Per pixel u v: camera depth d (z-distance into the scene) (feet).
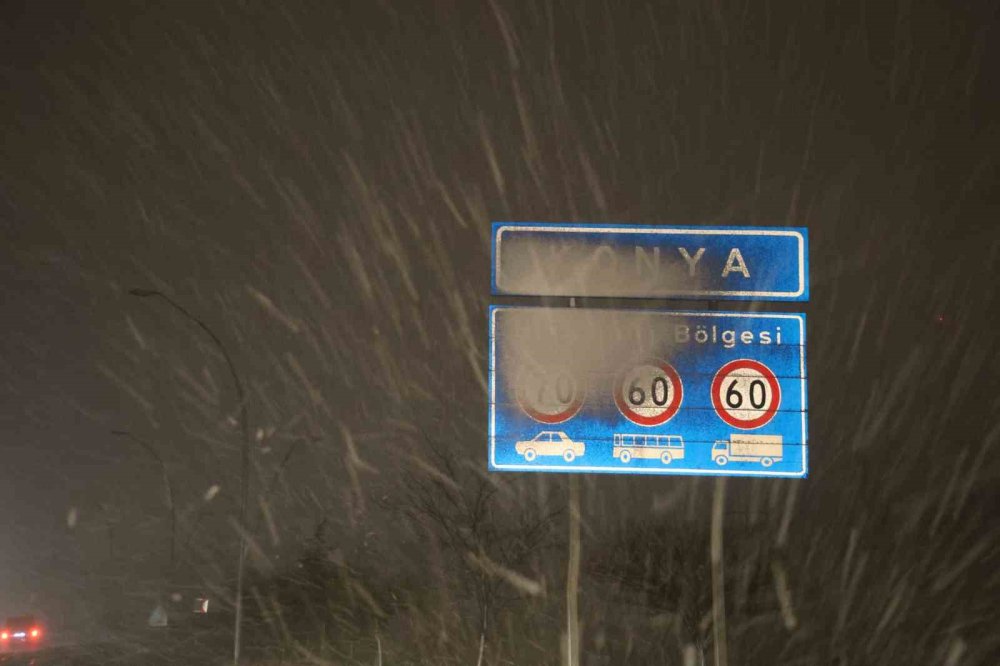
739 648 79.10
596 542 88.22
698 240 45.19
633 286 44.91
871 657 74.54
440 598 100.12
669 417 44.75
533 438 44.83
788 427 44.62
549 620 88.12
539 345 45.24
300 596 121.60
